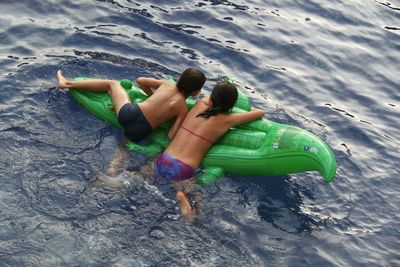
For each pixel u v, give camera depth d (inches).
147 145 209.8
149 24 300.4
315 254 178.4
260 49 301.4
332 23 346.6
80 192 183.3
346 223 193.8
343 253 181.3
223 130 205.9
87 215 175.6
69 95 230.7
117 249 165.6
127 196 184.4
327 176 191.5
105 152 203.3
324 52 311.7
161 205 183.0
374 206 204.8
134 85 243.9
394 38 340.2
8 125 207.2
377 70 305.3
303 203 198.5
